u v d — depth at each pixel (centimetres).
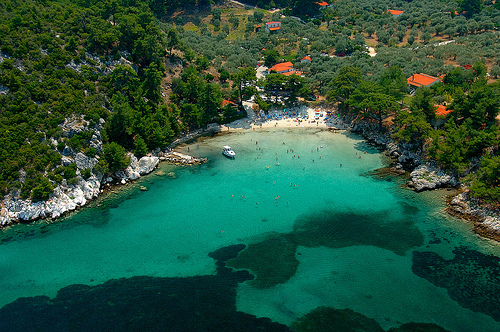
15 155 10150
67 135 11219
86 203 10712
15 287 7806
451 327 6694
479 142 10812
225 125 15862
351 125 15250
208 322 6862
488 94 11800
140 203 10725
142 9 19475
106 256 8681
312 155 13238
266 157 13188
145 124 13150
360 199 10631
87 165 11206
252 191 11175
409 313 7006
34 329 6769
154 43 15612
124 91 14138
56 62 13000
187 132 15075
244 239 9181
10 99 11169
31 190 10056
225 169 12488
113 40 14938
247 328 6719
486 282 7638
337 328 6712
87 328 6762
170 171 12462
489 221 9206
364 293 7481
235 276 7988
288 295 7469
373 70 18125
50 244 9081
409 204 10325
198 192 11212
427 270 8006
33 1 16312
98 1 18450
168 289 7669
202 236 9306
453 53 19075
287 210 10250
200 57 18425
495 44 19500
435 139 11225
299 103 16938
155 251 8819
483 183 9681
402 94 15075
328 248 8762
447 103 13675
